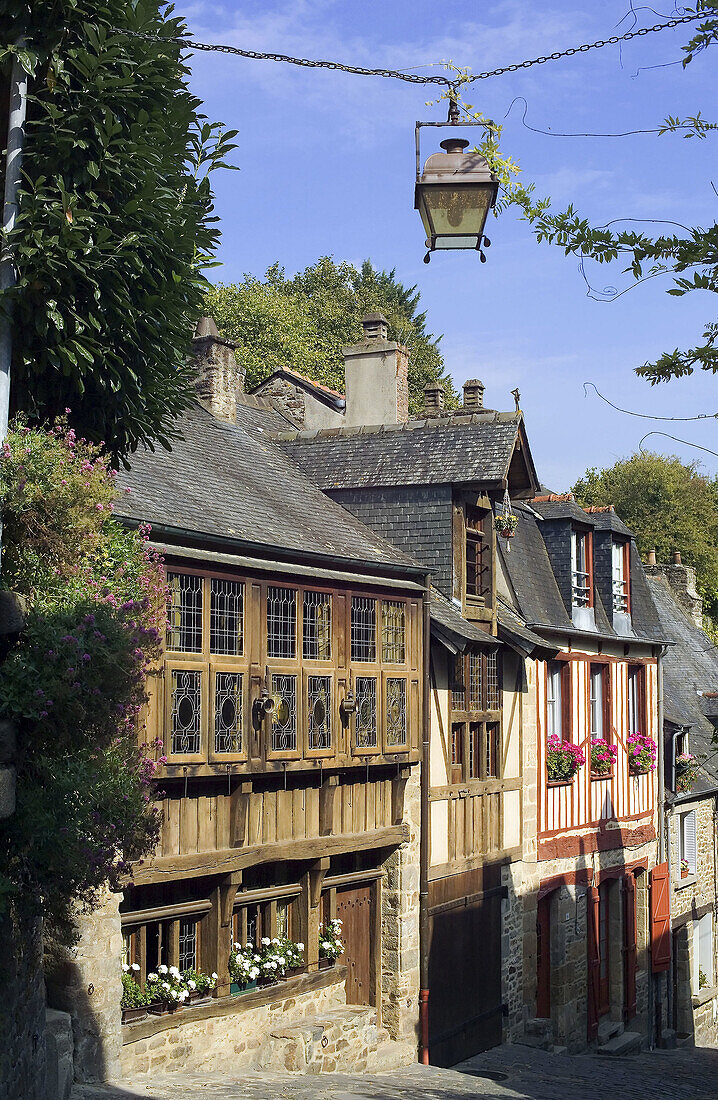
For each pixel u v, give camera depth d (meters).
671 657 26.73
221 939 11.71
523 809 17.50
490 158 5.70
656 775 22.53
